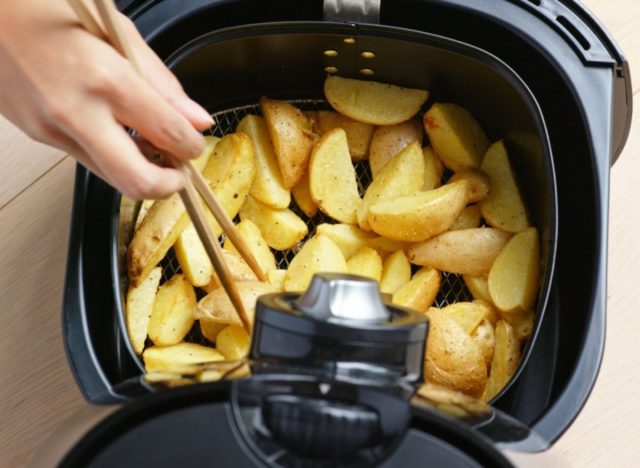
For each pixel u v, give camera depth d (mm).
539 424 423
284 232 523
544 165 470
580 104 493
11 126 609
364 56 518
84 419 317
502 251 500
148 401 303
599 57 502
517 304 484
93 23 361
